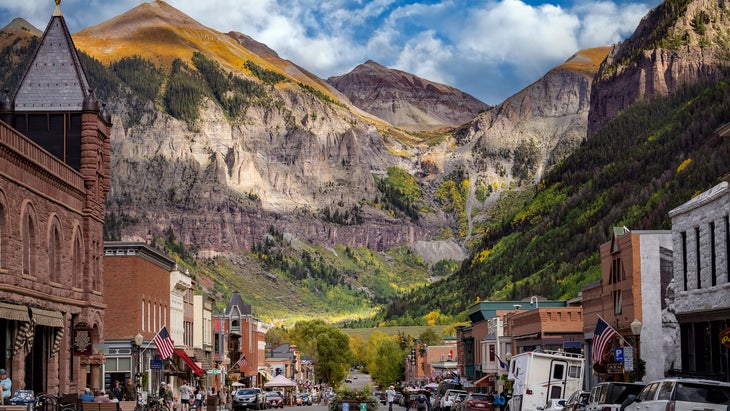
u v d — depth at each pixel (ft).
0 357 150.00
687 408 87.71
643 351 200.85
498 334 353.92
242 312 494.18
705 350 153.17
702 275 151.94
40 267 168.96
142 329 260.62
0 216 149.28
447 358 647.56
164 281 292.61
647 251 204.03
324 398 497.87
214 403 246.68
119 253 256.52
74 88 206.28
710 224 149.59
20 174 157.99
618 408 105.91
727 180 140.67
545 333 287.07
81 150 201.46
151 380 269.64
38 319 162.40
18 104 204.23
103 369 223.92
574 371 164.55
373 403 245.04
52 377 178.29
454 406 233.96
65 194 185.57
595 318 237.04
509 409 180.65
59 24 212.02
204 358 375.04
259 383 539.70
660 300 202.08
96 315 201.98
